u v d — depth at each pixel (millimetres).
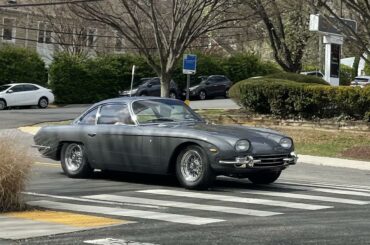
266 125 31406
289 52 40875
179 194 13406
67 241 8805
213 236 9102
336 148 26781
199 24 33531
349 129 28750
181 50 33500
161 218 10617
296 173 19922
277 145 13672
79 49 61125
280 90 30672
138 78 57812
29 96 49594
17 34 66062
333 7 39500
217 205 12039
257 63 64438
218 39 60250
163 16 35625
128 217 10742
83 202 12383
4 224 10070
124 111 15070
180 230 9562
